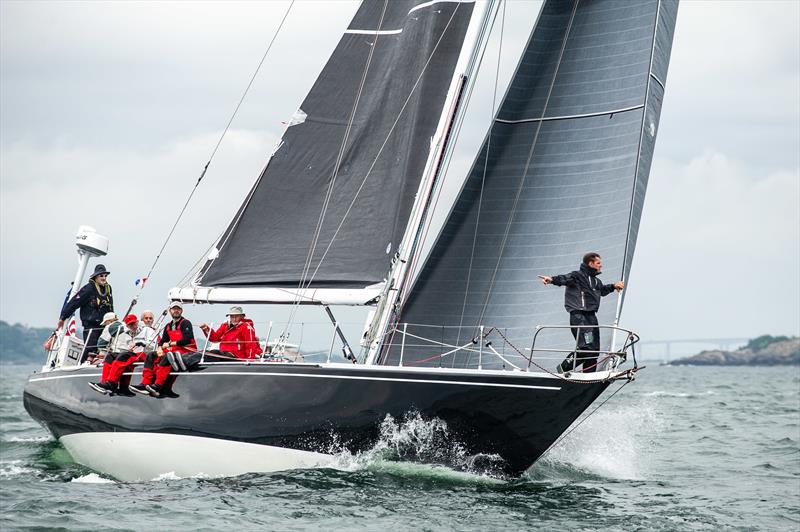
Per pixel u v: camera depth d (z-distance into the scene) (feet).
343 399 149.89
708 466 198.70
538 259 168.35
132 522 124.06
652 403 444.96
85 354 197.67
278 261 170.19
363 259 165.27
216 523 123.24
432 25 172.14
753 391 618.03
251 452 156.15
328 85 176.96
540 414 147.84
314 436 153.38
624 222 162.71
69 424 183.73
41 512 130.00
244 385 155.43
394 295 163.02
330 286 165.37
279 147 176.14
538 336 163.22
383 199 167.53
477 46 169.99
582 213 167.73
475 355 167.12
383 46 176.65
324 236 169.27
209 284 173.47
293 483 145.28
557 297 164.25
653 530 127.65
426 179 165.48
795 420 329.93
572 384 144.56
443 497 138.92
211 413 157.99
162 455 163.02
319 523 123.34
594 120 172.86
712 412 376.27
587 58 177.78
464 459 152.56
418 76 171.12
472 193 176.35
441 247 174.70
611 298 157.99
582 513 134.51
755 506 149.59
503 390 145.18
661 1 174.50
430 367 155.94
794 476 185.06
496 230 172.96
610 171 167.73
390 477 150.00
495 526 124.36
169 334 162.30
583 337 150.00
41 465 187.11
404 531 120.16
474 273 171.53
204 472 159.12
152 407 164.86
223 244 174.50
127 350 170.19
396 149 169.48
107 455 173.06
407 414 148.66
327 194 171.83
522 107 179.22
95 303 195.42
